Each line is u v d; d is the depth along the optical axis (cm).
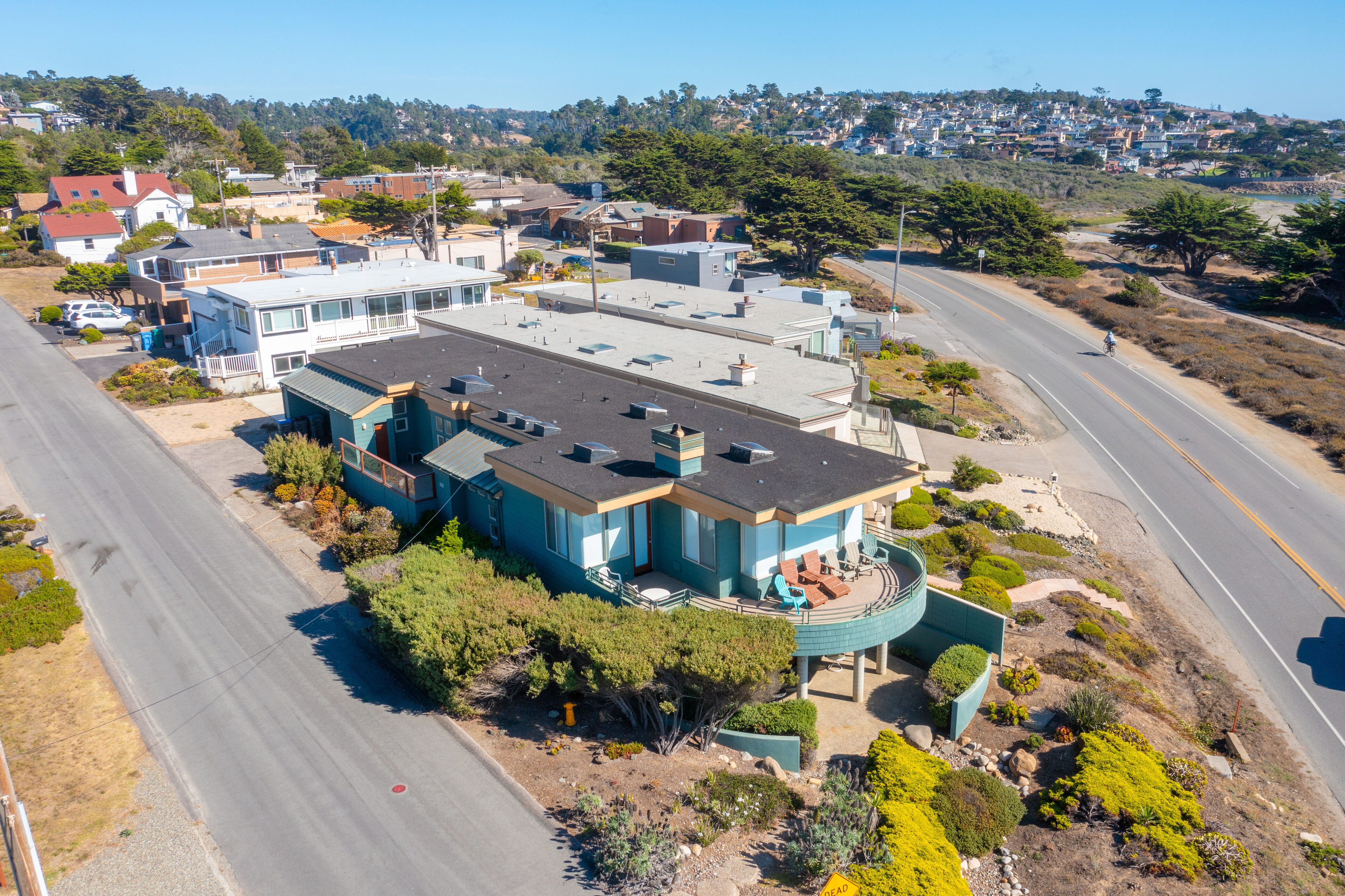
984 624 2517
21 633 2514
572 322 4603
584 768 2045
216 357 4972
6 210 11738
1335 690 2741
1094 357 6606
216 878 1717
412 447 3712
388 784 1986
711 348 3944
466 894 1677
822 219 9119
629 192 12775
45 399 4844
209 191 12131
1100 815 1933
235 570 2988
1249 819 2033
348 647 2548
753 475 2428
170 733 2162
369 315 5428
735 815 1867
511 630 2120
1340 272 8219
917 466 2509
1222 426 5172
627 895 1666
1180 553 3638
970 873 1823
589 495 2264
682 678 2025
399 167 18562
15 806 1727
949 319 7688
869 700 2425
